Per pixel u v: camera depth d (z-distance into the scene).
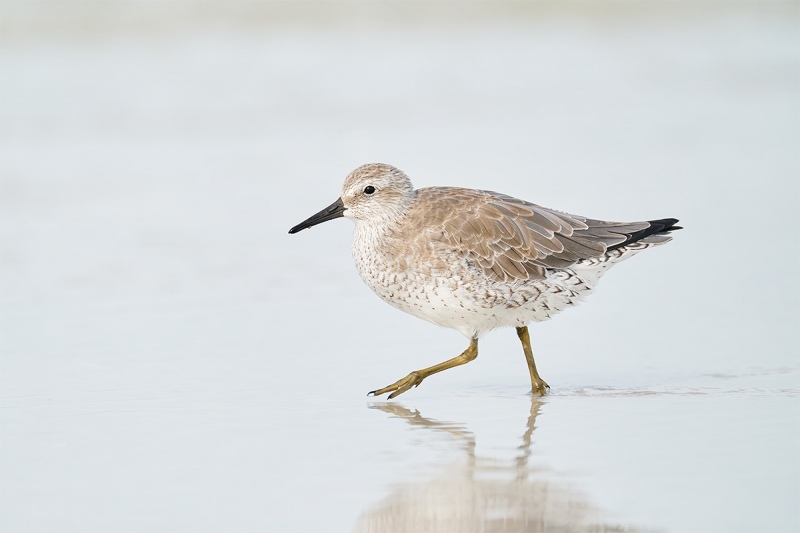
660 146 22.78
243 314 14.98
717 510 8.84
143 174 20.94
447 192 13.08
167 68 26.02
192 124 23.38
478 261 12.42
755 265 16.86
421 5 29.83
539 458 10.08
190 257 17.27
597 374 12.81
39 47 26.19
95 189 20.17
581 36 30.17
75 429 10.87
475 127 23.72
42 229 18.31
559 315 15.05
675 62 28.36
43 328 14.21
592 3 31.53
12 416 11.20
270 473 9.80
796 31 30.70
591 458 10.03
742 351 13.41
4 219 18.67
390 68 27.05
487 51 28.72
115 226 18.53
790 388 12.02
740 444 10.28
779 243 17.78
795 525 8.59
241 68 26.30
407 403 11.88
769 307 15.08
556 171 20.88
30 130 22.64
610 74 27.50
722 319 14.67
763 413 11.19
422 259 12.48
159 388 12.18
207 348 13.62
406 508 9.09
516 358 13.62
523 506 9.06
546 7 31.17
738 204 19.55
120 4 26.98
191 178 20.88
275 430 10.93
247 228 18.61
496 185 19.78
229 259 17.25
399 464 10.02
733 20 31.59
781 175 21.19
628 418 11.15
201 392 12.09
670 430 10.73
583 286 12.70
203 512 9.01
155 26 27.23
